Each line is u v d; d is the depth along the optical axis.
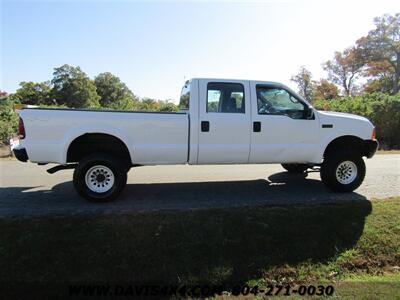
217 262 3.96
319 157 6.37
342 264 4.02
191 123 5.87
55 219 4.78
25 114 5.47
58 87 59.06
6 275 3.66
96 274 3.71
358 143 6.70
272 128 6.14
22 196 6.23
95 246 4.18
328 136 6.37
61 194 6.38
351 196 6.23
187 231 4.55
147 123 5.75
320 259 4.09
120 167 5.77
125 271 3.78
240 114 6.04
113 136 5.77
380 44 52.75
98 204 5.66
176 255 4.08
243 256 4.09
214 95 6.01
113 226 4.62
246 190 6.76
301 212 5.18
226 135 5.98
